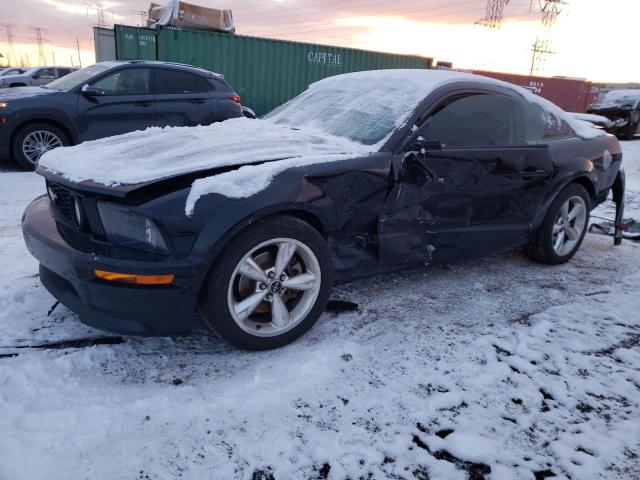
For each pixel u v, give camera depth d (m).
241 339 2.46
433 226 3.13
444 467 1.85
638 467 1.89
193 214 2.21
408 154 2.90
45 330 2.66
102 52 12.44
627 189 7.99
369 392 2.26
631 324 3.10
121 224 2.24
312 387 2.27
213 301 2.34
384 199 2.85
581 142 4.07
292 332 2.61
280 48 12.87
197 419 2.02
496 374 2.46
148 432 1.94
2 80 20.64
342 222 2.70
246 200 2.30
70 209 2.47
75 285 2.27
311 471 1.80
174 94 7.76
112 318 2.25
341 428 2.02
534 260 4.16
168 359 2.47
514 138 3.55
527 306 3.31
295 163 2.54
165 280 2.18
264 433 1.97
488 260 4.23
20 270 3.43
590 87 26.58
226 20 12.20
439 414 2.14
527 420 2.13
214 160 2.46
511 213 3.57
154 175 2.27
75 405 2.08
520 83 24.95
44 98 7.03
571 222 4.17
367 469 1.82
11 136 7.02
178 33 11.53
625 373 2.53
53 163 2.70
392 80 3.48
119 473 1.73
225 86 8.23
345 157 2.71
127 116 7.48
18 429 1.90
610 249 4.76
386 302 3.25
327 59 13.57
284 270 2.57
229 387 2.26
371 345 2.68
